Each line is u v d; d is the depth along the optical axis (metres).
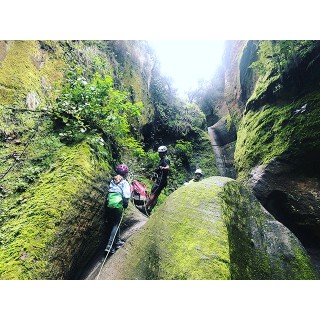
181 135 13.23
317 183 5.90
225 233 2.79
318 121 5.95
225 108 21.53
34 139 3.70
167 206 3.56
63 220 2.92
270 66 8.62
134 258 3.42
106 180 4.25
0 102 3.68
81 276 3.65
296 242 3.55
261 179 6.82
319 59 6.23
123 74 9.30
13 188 3.12
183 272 2.59
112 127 5.00
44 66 4.86
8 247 2.50
